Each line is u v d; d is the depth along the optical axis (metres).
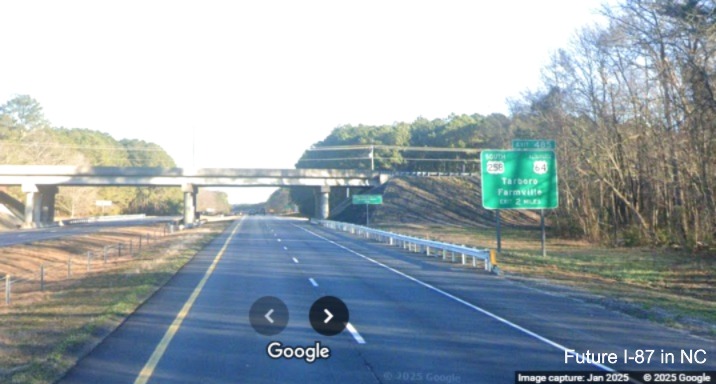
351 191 110.69
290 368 10.31
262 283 22.30
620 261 34.75
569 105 53.44
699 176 38.31
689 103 36.75
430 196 90.31
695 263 33.50
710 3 31.84
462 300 18.34
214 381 9.53
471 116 126.81
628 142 47.22
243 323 14.43
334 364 10.55
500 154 33.03
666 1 34.03
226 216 153.50
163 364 10.59
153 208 149.88
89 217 115.50
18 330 14.16
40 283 25.58
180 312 16.00
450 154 115.75
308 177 87.94
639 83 56.94
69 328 13.97
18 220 90.19
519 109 68.25
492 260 27.11
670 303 18.81
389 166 122.12
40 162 105.44
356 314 15.70
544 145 33.41
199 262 31.25
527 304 17.78
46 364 10.38
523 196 33.03
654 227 47.19
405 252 38.41
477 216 83.62
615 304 18.09
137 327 14.00
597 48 58.19
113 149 139.25
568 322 14.78
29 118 114.62
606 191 54.03
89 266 30.69
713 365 10.55
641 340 12.69
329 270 27.16
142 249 42.84
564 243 50.84
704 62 32.44
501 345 12.05
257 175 84.31
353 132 134.62
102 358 11.04
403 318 15.12
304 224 91.12
